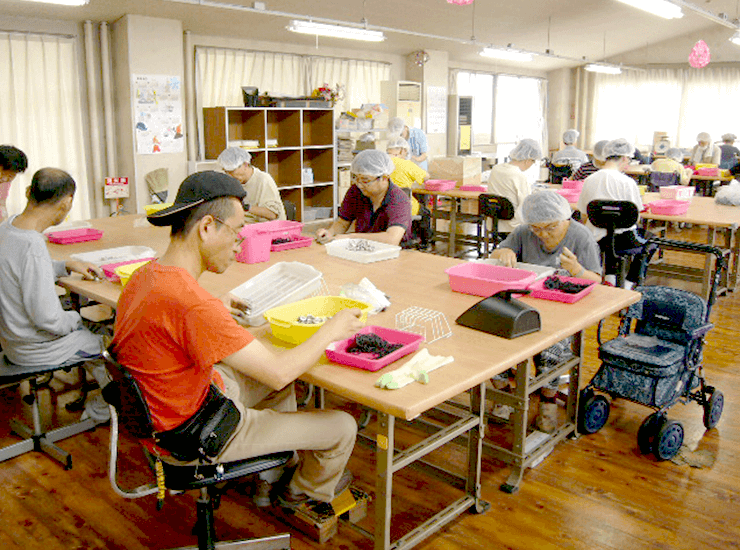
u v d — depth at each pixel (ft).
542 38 33.99
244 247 9.55
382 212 11.58
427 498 8.10
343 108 30.45
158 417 5.35
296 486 6.75
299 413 6.19
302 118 25.13
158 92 22.44
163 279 5.13
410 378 5.63
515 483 8.18
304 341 5.93
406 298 7.99
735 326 14.61
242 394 6.80
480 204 18.22
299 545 7.16
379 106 28.63
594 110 43.52
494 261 9.02
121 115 22.36
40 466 8.74
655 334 9.63
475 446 7.49
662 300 9.44
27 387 11.16
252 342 5.25
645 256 14.33
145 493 6.06
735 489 8.24
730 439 9.54
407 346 6.14
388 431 6.04
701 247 10.37
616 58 42.09
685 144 40.96
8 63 20.02
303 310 6.85
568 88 44.04
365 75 31.42
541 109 43.68
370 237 11.04
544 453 8.66
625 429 9.87
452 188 21.47
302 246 10.87
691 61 24.02
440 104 34.58
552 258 9.82
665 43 40.11
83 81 21.85
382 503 6.28
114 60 22.25
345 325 5.88
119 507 7.84
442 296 8.09
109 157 22.63
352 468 8.78
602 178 14.71
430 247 21.67
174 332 5.08
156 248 10.88
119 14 21.17
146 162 22.58
